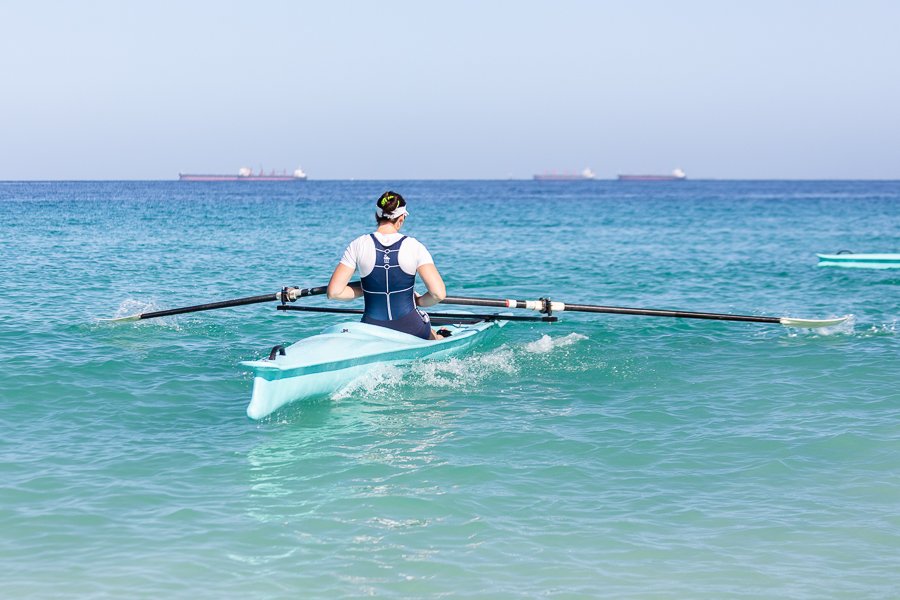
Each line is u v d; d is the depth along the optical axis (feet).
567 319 40.55
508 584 14.26
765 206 253.65
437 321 33.81
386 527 16.51
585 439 21.88
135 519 16.78
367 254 26.91
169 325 37.88
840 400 25.45
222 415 24.23
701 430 22.61
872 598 13.80
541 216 177.47
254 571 14.67
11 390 25.98
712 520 16.83
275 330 37.29
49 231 106.11
